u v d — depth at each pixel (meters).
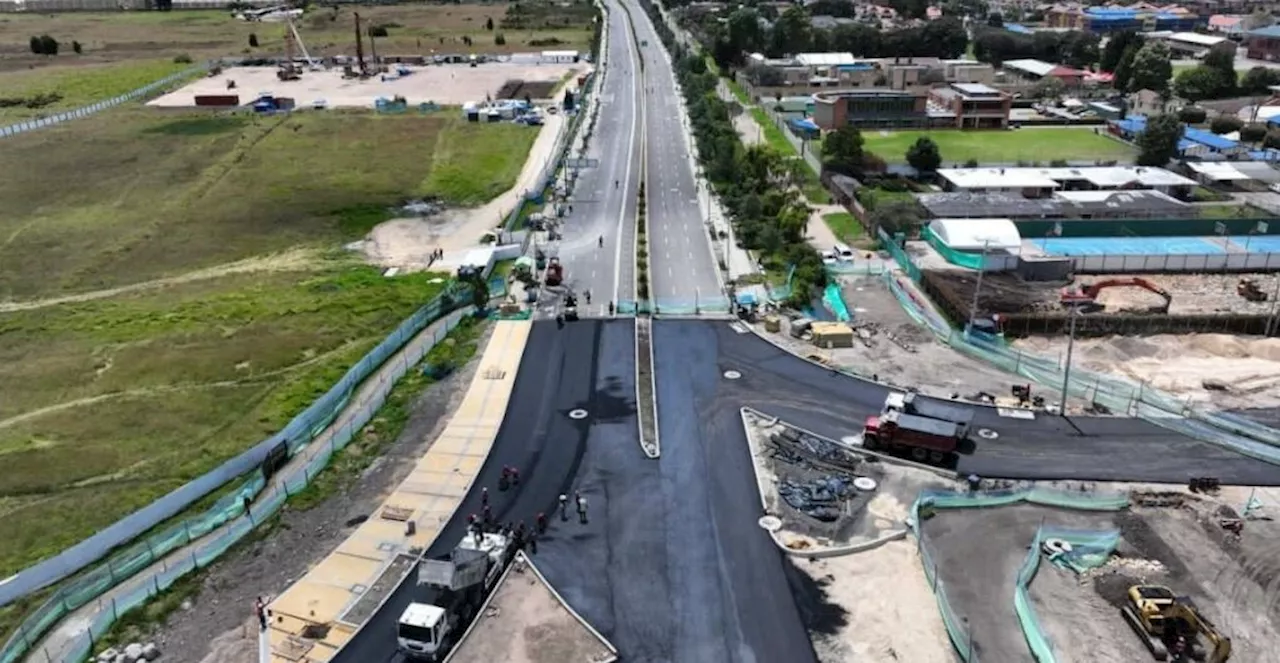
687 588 55.75
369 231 127.62
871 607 53.72
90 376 84.31
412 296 102.94
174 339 91.50
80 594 55.09
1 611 54.34
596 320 95.56
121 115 199.12
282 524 62.78
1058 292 100.44
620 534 61.09
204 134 181.38
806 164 156.88
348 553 59.50
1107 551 58.12
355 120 193.75
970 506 62.84
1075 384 80.19
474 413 77.44
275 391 81.56
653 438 72.88
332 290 104.81
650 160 162.50
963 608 53.16
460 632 52.28
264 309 99.06
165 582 56.69
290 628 52.69
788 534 60.62
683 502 64.50
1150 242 114.75
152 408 78.44
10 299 104.12
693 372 83.88
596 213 133.00
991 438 71.88
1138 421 74.12
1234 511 62.28
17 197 141.38
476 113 192.00
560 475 68.06
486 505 64.19
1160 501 63.25
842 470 67.94
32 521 63.16
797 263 107.81
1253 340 88.81
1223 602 53.62
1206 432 72.00
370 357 85.19
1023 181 137.62
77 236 124.62
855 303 100.00
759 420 75.31
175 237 124.56
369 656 50.53
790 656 50.09
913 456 69.19
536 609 54.16
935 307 99.00
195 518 62.62
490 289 102.94
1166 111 173.50
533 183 147.75
